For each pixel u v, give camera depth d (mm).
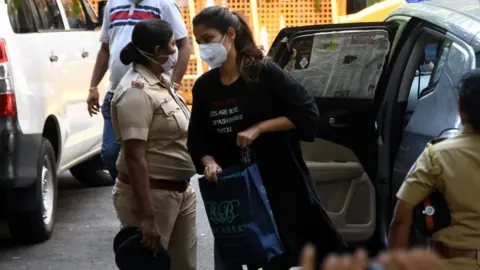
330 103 6961
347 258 2021
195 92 5145
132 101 5062
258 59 5012
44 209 8539
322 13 18516
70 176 12383
